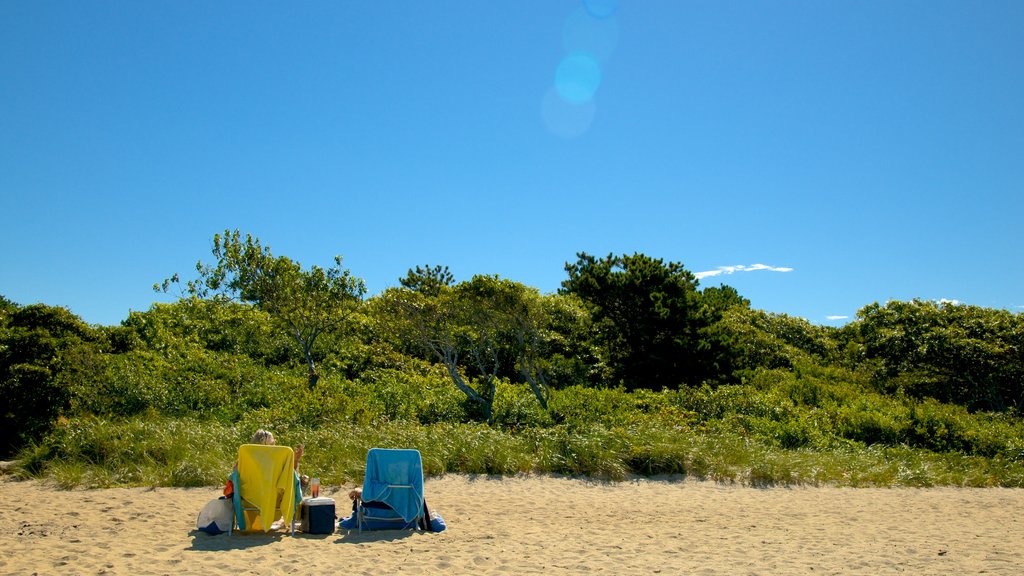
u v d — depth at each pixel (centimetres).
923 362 2378
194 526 773
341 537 736
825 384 2394
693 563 637
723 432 1508
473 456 1208
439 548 691
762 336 3044
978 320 2378
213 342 2294
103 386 1501
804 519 911
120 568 577
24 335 1378
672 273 2394
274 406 1606
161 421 1374
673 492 1105
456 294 1703
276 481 733
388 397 1802
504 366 2270
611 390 2039
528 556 661
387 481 791
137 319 2352
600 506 977
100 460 1144
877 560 655
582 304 2542
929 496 1157
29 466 1130
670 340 2261
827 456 1381
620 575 589
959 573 605
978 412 2011
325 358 2228
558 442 1273
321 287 1881
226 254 1862
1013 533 833
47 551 636
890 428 1670
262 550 660
